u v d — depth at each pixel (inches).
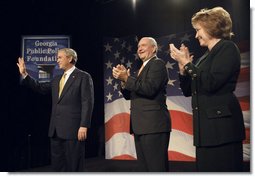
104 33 180.9
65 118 96.1
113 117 164.2
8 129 162.6
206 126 53.0
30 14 169.5
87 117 95.9
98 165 157.3
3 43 163.2
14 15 166.1
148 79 76.6
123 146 161.5
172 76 152.5
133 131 78.8
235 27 140.4
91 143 181.0
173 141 150.3
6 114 162.7
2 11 163.0
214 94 53.3
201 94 54.7
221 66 51.7
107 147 164.6
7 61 163.9
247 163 130.1
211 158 52.7
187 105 149.2
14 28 166.1
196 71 53.8
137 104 78.5
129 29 175.0
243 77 134.3
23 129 165.6
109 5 179.5
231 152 51.2
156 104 77.1
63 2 174.6
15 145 163.0
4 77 163.0
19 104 165.6
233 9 142.9
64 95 98.0
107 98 166.2
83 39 178.4
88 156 179.9
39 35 163.3
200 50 145.1
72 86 98.6
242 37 138.6
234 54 52.6
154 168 74.8
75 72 101.6
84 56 178.2
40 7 171.2
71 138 95.3
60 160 97.8
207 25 55.9
